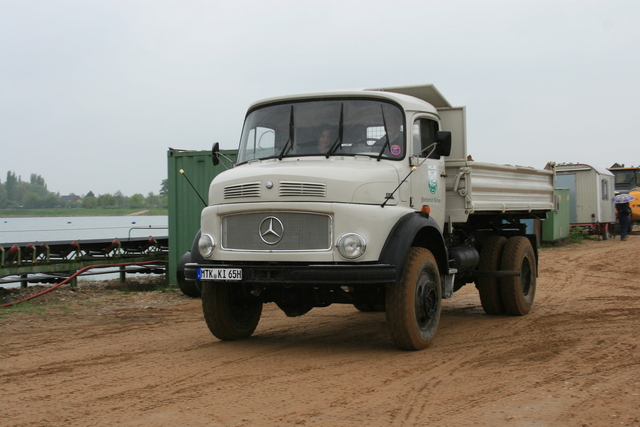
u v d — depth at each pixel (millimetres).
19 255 11859
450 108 9273
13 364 6652
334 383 5633
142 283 15117
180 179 13805
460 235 9508
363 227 6496
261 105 7922
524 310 9969
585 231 30078
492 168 9164
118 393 5414
